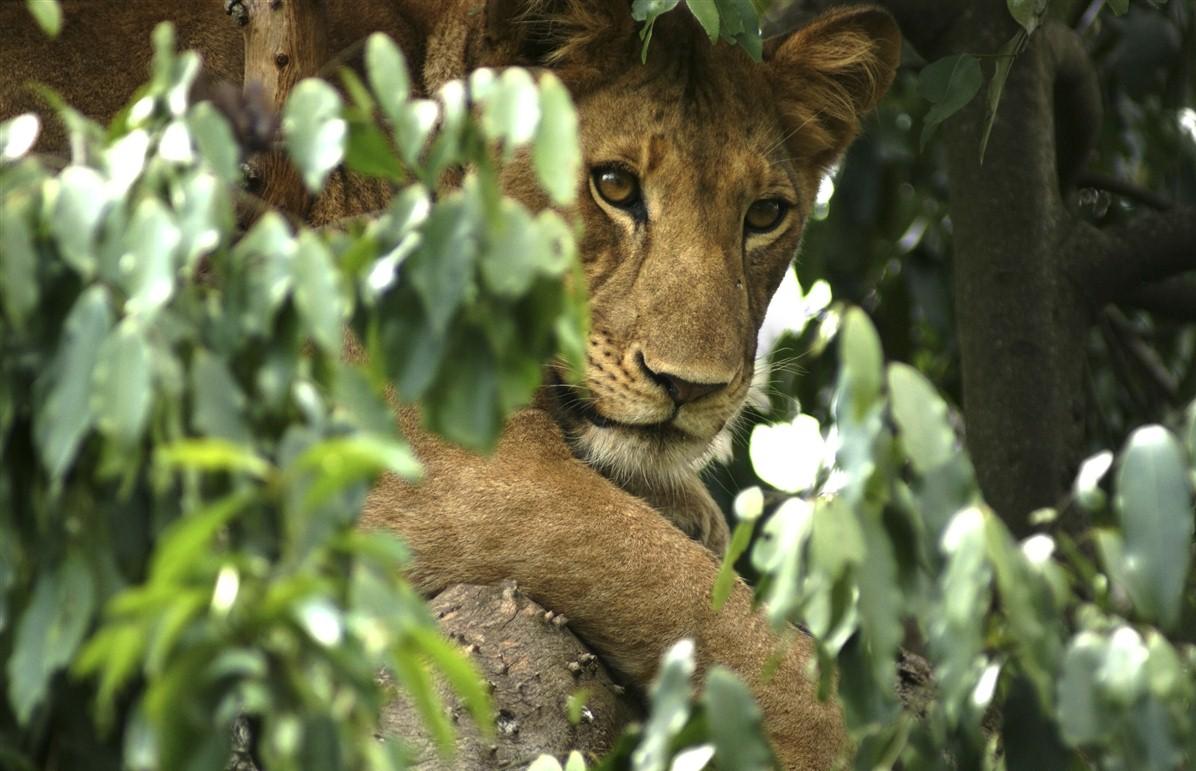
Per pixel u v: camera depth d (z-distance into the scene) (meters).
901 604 4.27
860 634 4.67
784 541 4.42
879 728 4.88
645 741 4.50
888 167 11.50
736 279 8.66
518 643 6.99
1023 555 4.24
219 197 3.69
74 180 3.70
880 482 4.30
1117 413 11.78
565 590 7.82
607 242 8.53
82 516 3.91
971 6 10.00
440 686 6.61
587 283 8.52
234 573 3.28
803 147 9.58
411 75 8.70
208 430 3.58
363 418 3.83
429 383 3.86
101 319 3.60
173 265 3.57
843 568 4.29
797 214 9.36
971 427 9.79
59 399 3.59
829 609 4.40
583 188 8.52
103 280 3.69
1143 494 4.09
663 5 6.87
